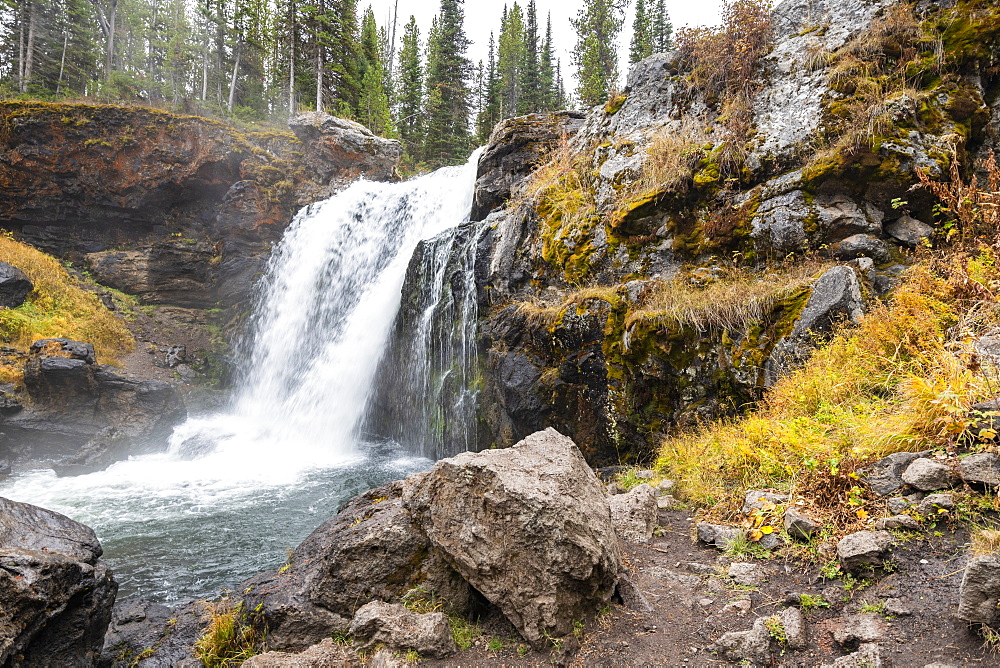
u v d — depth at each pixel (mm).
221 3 40719
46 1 41562
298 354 18703
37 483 11445
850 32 8844
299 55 37500
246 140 22906
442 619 3559
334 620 4016
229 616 4422
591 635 3383
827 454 4746
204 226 23422
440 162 42281
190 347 21250
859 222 7293
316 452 13797
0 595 3477
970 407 4070
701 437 6773
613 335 8453
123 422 14117
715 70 10000
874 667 2703
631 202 9289
